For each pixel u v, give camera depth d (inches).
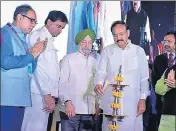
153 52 122.9
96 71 103.7
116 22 103.0
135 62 102.5
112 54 103.0
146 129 116.2
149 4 123.6
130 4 122.0
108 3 119.3
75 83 105.3
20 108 101.0
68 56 106.9
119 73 94.5
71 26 114.5
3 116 99.0
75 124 105.5
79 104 105.3
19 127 101.3
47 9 111.5
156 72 114.0
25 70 100.3
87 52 106.6
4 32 95.5
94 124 106.7
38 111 104.0
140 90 103.4
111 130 89.1
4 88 98.4
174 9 126.0
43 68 103.3
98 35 117.0
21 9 98.4
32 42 103.5
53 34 107.0
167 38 111.7
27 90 101.0
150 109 116.3
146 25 123.5
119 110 100.4
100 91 98.3
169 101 94.0
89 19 116.7
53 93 104.2
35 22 99.7
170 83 91.3
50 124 109.8
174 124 93.1
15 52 96.0
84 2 116.3
